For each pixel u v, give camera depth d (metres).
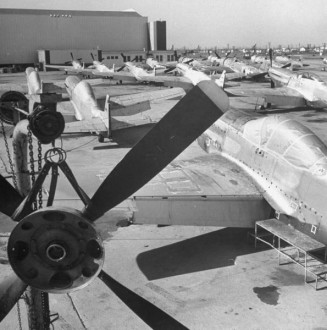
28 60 78.75
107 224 9.64
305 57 120.00
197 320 6.03
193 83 37.47
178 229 9.52
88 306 6.44
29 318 3.29
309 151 7.37
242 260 7.96
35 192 2.71
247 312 6.22
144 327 5.90
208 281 7.18
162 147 2.65
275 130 8.34
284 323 5.93
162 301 6.55
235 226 7.93
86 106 20.30
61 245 2.55
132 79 43.72
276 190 8.10
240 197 8.25
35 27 77.94
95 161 15.34
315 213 7.03
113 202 2.74
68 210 2.49
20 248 2.56
